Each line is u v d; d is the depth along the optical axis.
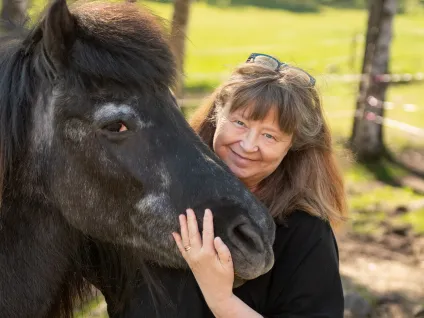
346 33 24.59
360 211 7.35
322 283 2.29
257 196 2.42
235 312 2.19
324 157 2.43
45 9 2.33
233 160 2.38
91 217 2.34
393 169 9.02
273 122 2.29
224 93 2.38
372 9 9.39
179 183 2.21
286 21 29.36
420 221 7.12
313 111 2.36
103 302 4.47
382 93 9.42
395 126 9.71
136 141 2.22
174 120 2.27
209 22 27.64
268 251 2.16
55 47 2.19
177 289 2.41
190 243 2.17
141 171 2.23
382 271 5.88
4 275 2.40
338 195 2.51
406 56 18.78
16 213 2.40
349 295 5.01
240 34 24.11
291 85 2.30
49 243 2.44
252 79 2.31
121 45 2.21
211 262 2.15
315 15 32.97
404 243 6.59
